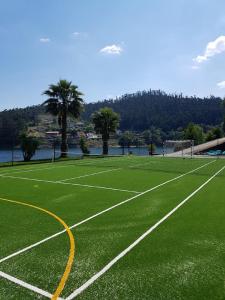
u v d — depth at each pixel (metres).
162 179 22.19
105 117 52.19
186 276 7.25
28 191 17.62
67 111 44.56
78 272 7.46
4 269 7.58
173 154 50.78
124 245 9.15
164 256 8.36
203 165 32.47
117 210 13.23
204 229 10.62
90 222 11.49
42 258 8.23
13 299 6.29
